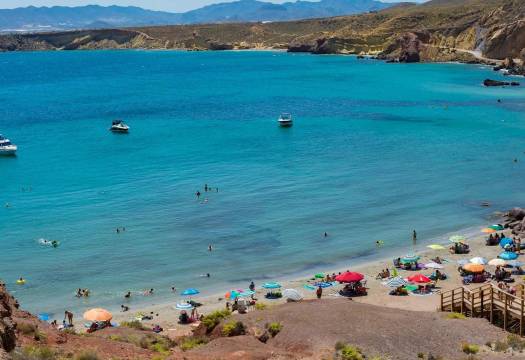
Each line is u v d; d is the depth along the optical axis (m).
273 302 46.56
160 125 131.00
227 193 76.50
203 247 59.03
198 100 173.00
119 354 25.02
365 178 83.56
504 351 28.27
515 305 35.88
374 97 167.50
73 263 55.25
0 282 27.00
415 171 87.19
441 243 60.25
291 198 74.31
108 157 98.81
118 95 192.00
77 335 27.58
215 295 48.84
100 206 71.62
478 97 161.00
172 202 72.88
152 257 56.62
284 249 58.72
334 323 30.95
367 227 64.81
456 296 45.38
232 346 28.05
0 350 19.34
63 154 102.19
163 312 45.69
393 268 53.84
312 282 50.84
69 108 162.62
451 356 27.84
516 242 58.94
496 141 106.56
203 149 103.50
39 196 76.31
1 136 106.94
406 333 29.97
